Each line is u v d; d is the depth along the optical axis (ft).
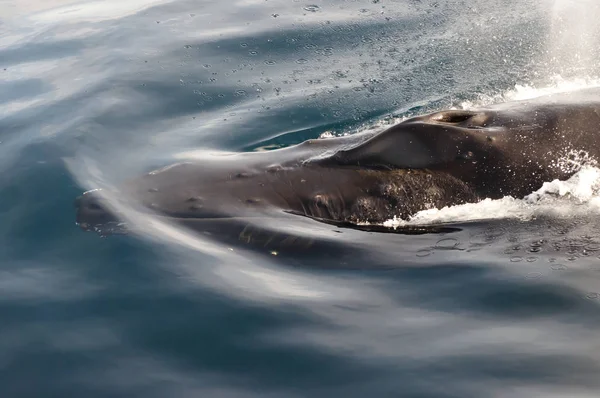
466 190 90.12
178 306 79.00
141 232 89.71
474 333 72.23
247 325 75.61
